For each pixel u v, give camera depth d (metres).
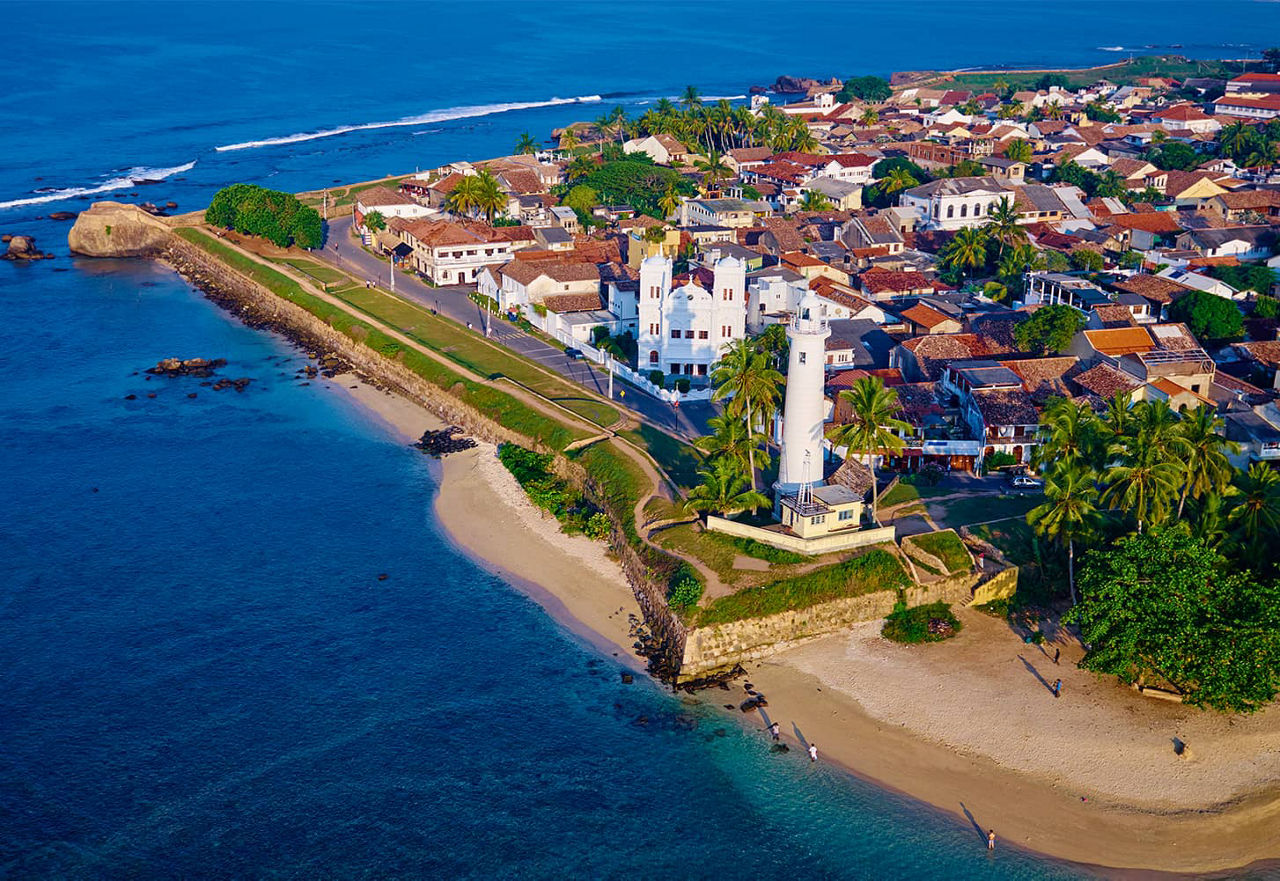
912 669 94.06
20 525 118.12
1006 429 122.00
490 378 152.00
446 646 97.44
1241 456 120.81
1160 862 75.31
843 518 104.38
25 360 170.50
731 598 96.88
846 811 79.62
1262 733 86.31
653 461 123.94
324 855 74.75
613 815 79.00
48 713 87.62
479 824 77.81
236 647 96.75
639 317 153.25
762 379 116.38
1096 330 141.62
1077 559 102.25
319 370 168.00
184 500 124.44
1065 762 83.62
